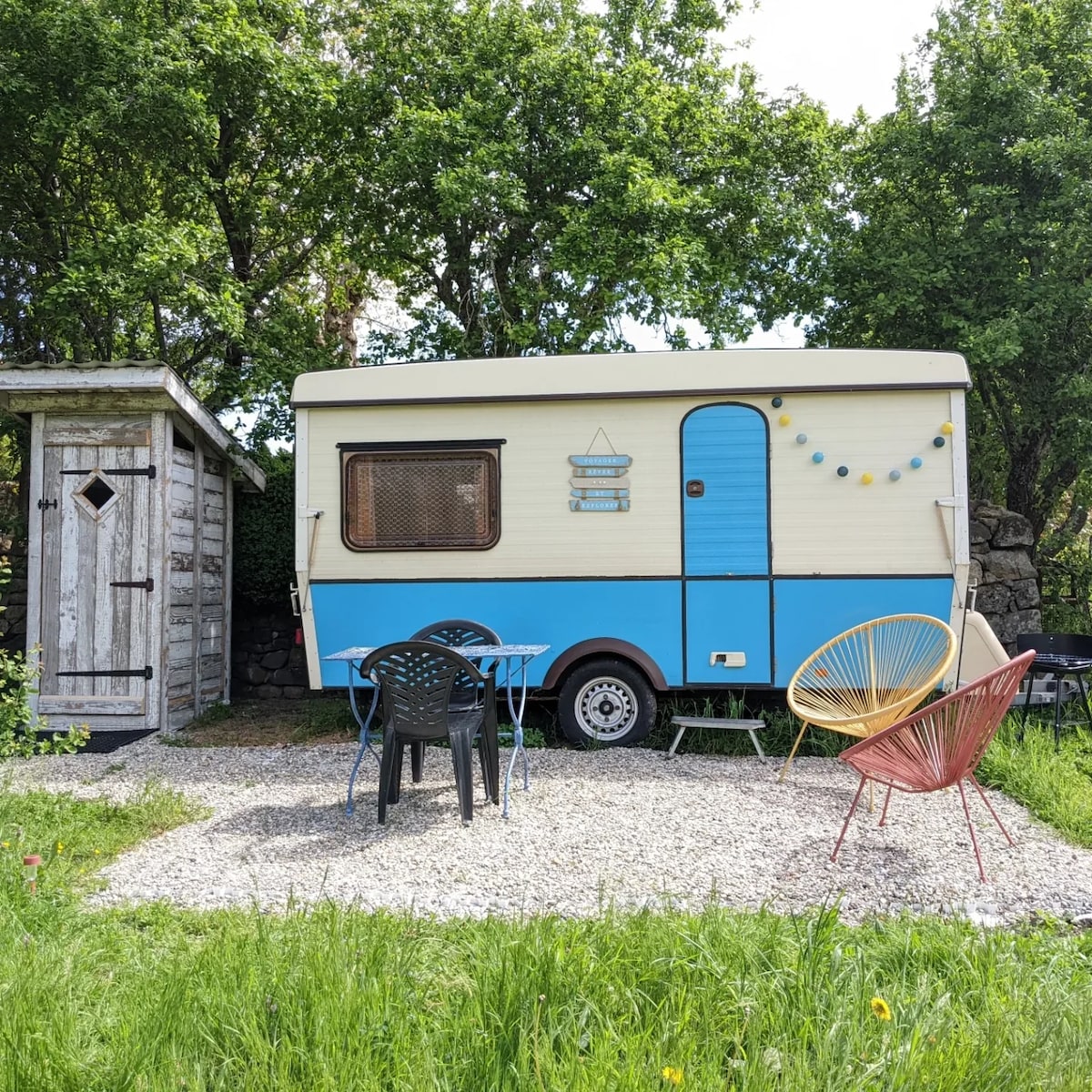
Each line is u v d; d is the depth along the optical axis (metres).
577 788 5.50
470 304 11.55
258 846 4.52
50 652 7.73
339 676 7.09
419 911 3.67
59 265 10.36
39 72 9.36
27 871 3.73
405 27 10.95
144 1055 2.29
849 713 6.30
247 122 10.91
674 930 3.10
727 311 11.45
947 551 6.55
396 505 7.02
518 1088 2.19
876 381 6.59
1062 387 9.89
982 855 4.27
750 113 11.48
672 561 6.79
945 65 10.70
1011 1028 2.47
